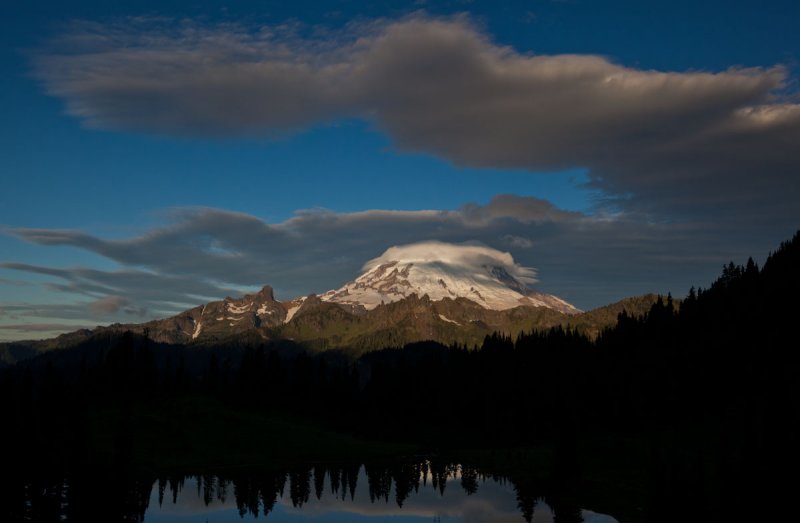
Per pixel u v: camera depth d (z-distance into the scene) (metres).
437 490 120.06
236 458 153.50
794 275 163.25
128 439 137.88
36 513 86.12
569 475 112.75
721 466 71.00
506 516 95.50
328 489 121.50
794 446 67.44
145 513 98.81
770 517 66.00
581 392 173.00
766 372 126.31
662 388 148.00
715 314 170.25
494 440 193.75
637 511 88.88
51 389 156.50
